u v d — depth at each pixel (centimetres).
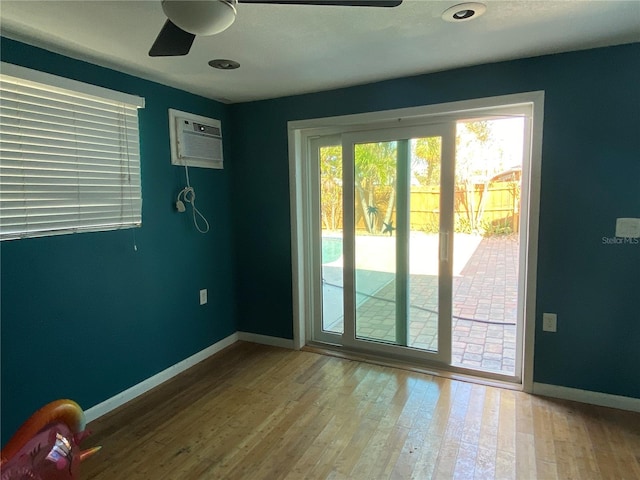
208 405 262
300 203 339
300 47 221
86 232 239
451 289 296
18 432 87
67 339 233
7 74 194
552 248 254
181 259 309
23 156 205
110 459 210
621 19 194
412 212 303
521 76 250
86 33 198
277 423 240
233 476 196
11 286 205
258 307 365
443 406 254
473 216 911
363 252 325
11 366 208
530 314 262
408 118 290
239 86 296
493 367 316
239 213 361
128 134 260
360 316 335
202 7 124
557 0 173
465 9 180
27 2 166
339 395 271
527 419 238
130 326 271
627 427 228
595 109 236
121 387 266
